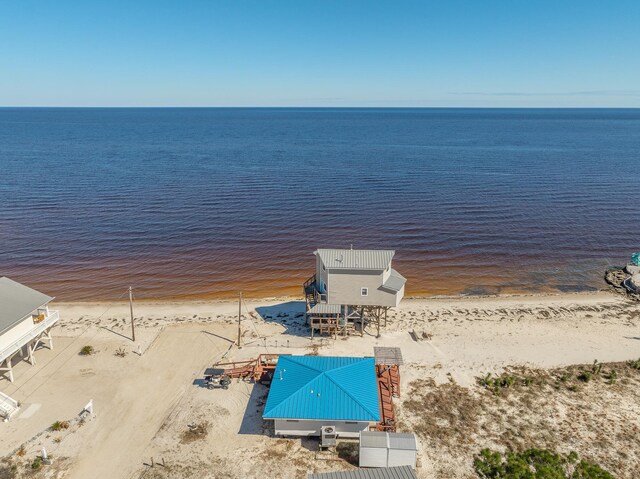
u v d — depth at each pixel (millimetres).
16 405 35344
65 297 57656
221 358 43125
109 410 35688
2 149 174500
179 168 138500
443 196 106000
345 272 44312
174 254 71875
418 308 54188
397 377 39281
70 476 29547
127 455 31297
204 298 58031
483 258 71438
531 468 29484
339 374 35812
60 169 133125
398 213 93250
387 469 27125
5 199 99625
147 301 56719
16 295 40625
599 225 86375
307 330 48750
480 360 43000
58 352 43875
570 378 40188
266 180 122062
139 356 43281
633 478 29359
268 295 59062
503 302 56469
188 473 29891
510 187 114688
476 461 30641
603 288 61656
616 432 33531
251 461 30922
